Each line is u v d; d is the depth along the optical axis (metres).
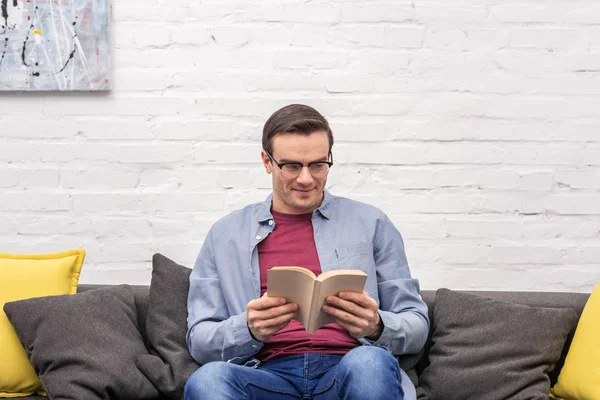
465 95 2.58
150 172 2.61
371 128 2.59
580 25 2.57
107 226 2.61
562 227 2.60
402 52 2.58
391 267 2.11
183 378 2.08
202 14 2.58
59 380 2.04
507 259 2.60
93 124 2.60
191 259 2.62
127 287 2.35
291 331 2.01
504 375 2.05
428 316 2.29
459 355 2.13
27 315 2.14
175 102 2.60
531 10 2.57
